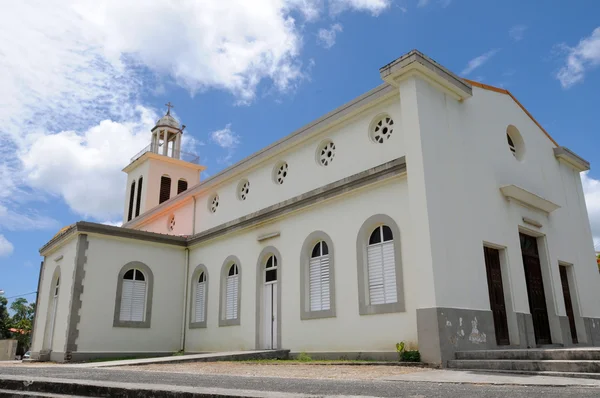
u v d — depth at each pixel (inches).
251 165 711.1
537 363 315.3
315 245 565.6
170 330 743.1
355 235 507.2
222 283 700.7
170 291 758.5
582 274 638.5
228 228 698.8
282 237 606.2
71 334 641.0
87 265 678.5
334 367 394.0
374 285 482.6
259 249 643.5
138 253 735.7
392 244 475.2
